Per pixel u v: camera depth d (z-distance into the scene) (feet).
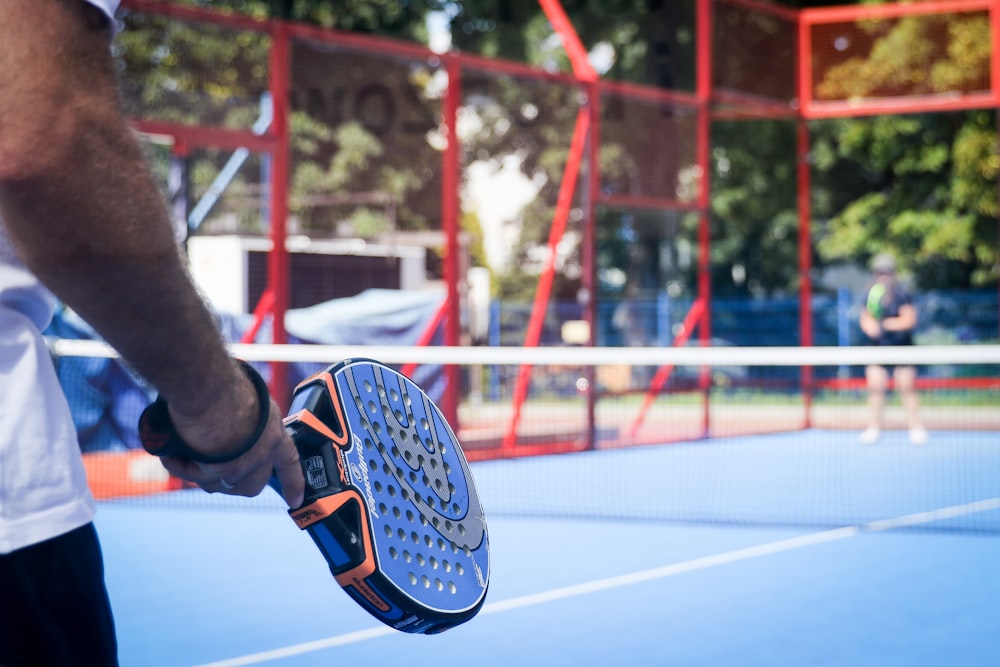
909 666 13.03
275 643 14.02
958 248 69.21
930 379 47.11
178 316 3.05
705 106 38.11
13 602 3.39
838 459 35.76
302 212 29.35
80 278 2.89
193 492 27.91
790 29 40.78
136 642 14.05
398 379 4.10
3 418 3.38
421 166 31.73
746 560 19.53
